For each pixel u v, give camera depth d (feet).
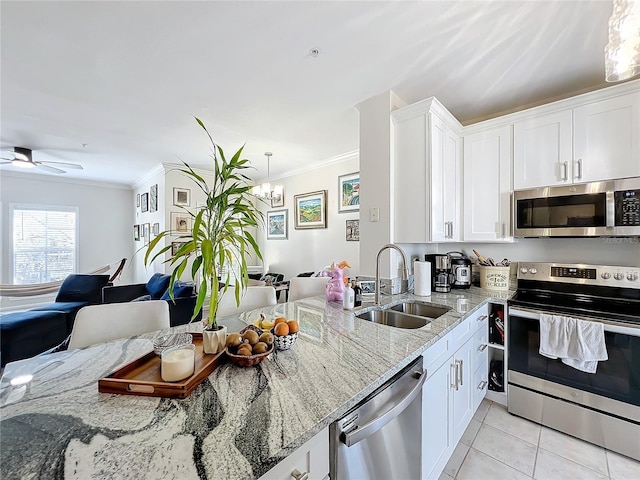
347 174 13.88
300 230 16.55
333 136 11.20
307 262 16.14
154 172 17.02
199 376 3.01
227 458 2.01
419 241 7.22
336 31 5.54
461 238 8.55
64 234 19.44
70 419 2.42
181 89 7.72
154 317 5.05
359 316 5.98
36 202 18.43
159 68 6.79
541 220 7.18
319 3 4.87
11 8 4.91
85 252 20.21
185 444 2.13
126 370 3.10
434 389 4.58
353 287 6.53
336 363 3.52
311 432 2.33
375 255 7.86
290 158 14.40
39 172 17.74
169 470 1.89
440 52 6.13
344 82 7.31
